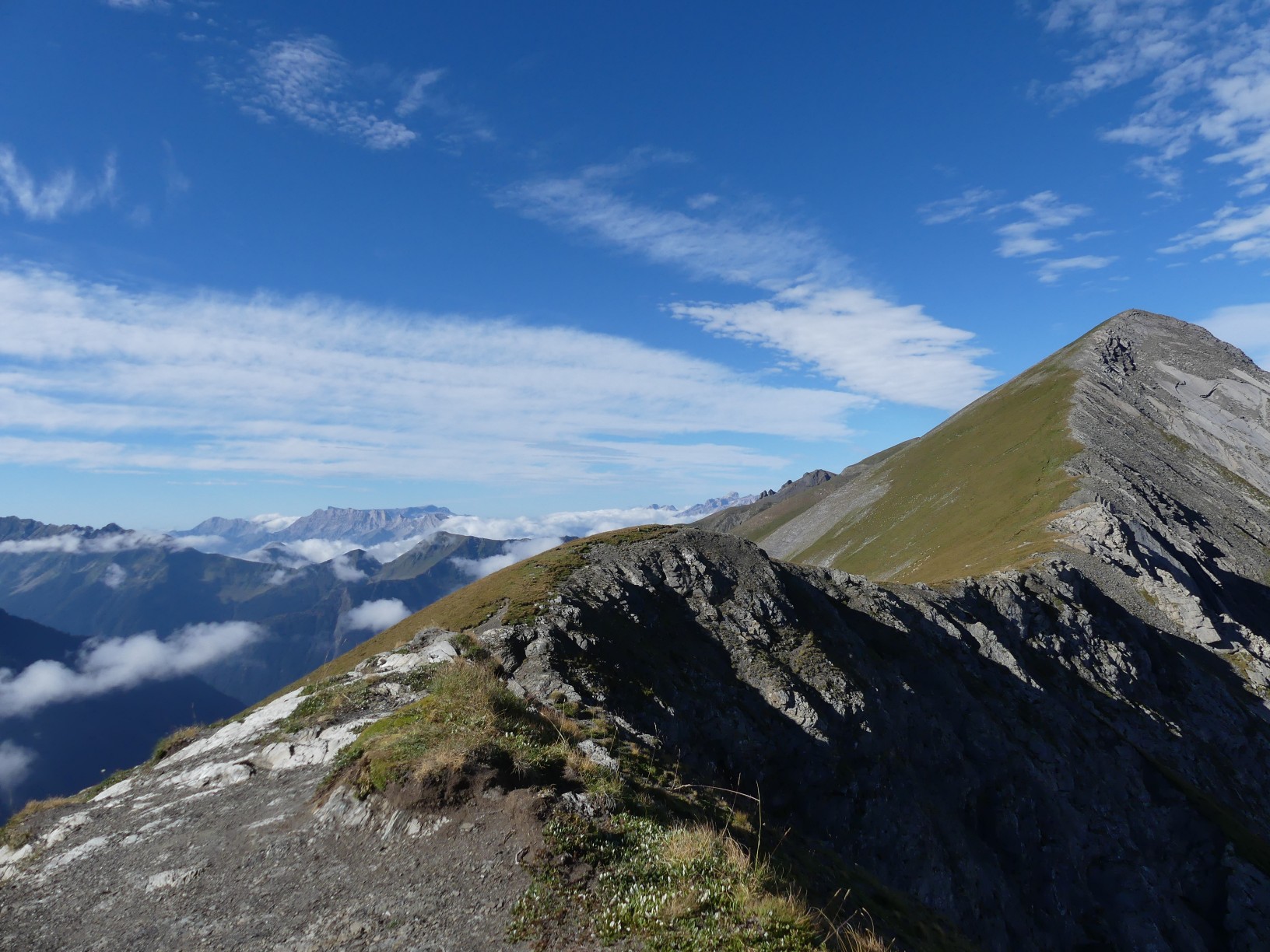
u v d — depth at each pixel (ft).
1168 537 432.66
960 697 215.92
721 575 216.54
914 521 626.64
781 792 152.87
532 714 82.79
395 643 188.24
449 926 48.37
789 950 44.55
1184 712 295.69
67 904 56.59
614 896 50.62
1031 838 191.01
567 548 222.89
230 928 50.60
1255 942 189.78
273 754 79.25
